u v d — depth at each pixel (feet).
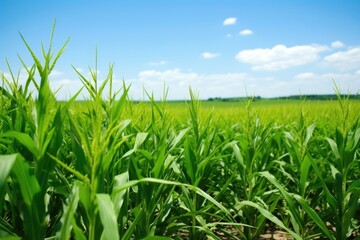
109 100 6.81
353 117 11.78
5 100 11.05
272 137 12.71
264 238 12.41
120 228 6.99
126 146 8.49
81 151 5.84
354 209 8.57
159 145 9.30
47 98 5.61
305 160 9.91
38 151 5.66
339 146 9.33
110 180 7.28
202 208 10.00
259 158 12.94
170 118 10.82
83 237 5.19
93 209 5.15
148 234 8.13
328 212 9.96
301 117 13.87
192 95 11.15
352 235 12.12
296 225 9.89
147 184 8.07
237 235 12.53
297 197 8.75
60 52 5.73
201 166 9.82
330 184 11.10
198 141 11.10
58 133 5.93
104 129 7.94
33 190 5.22
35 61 5.49
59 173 7.09
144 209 8.10
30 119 6.40
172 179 10.88
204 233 10.91
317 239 11.44
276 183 9.06
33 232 5.31
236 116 29.50
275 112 34.88
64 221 5.16
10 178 7.21
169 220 8.99
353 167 12.23
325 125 17.93
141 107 11.59
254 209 11.59
